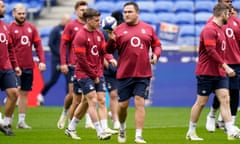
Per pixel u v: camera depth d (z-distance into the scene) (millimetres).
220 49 34219
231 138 34562
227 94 34562
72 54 40969
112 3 72438
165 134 37969
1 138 35562
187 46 60906
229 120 34594
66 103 41406
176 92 57688
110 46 32719
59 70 56906
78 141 34094
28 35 41750
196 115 34750
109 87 41625
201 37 34188
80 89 37719
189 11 70562
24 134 37719
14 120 47469
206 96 34656
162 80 57875
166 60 57938
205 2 71062
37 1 73188
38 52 42312
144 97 32781
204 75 34312
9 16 72000
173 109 55375
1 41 36219
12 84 36469
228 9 34062
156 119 47938
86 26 34406
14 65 37750
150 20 69312
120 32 32875
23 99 42125
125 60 32750
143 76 32656
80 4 40875
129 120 47562
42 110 54500
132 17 32719
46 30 69750
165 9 70812
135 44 32625
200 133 38625
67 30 41000
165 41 64938
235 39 38969
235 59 39062
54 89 58750
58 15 72625
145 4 71375
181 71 57688
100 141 34062
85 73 34281
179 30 67062
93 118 34094
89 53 34375
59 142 33625
